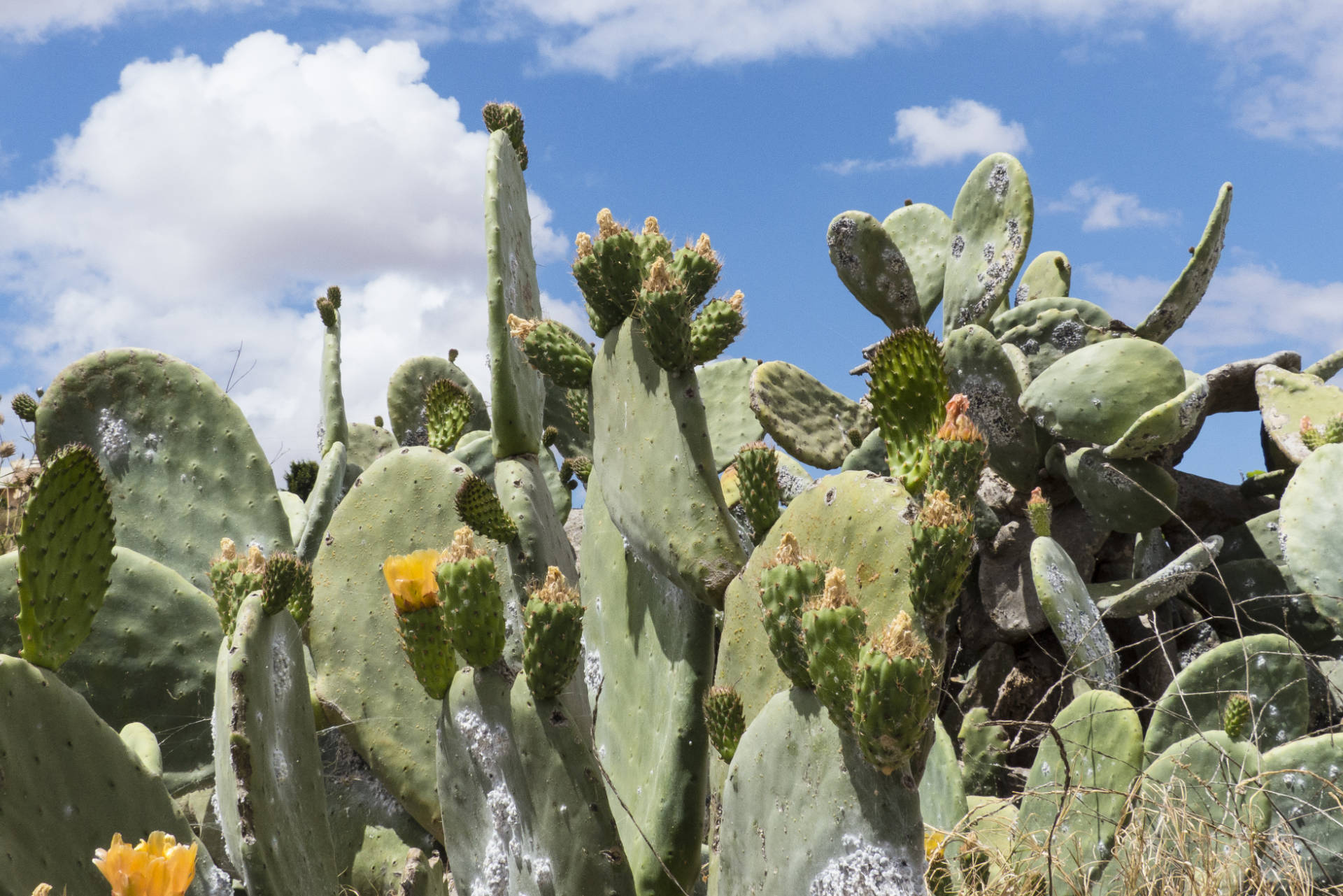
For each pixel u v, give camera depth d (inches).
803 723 69.6
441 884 117.2
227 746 89.8
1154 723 142.8
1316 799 117.4
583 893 85.3
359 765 131.8
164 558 152.3
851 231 248.4
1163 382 194.7
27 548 79.5
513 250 145.6
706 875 117.0
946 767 127.0
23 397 199.3
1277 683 140.9
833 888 65.6
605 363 111.0
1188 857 105.0
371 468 140.3
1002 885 103.7
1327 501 180.1
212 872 89.3
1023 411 205.3
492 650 90.0
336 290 218.8
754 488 98.5
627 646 118.3
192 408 159.3
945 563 64.2
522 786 87.4
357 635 132.3
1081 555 201.9
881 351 83.7
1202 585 200.7
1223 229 219.0
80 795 80.7
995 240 247.8
